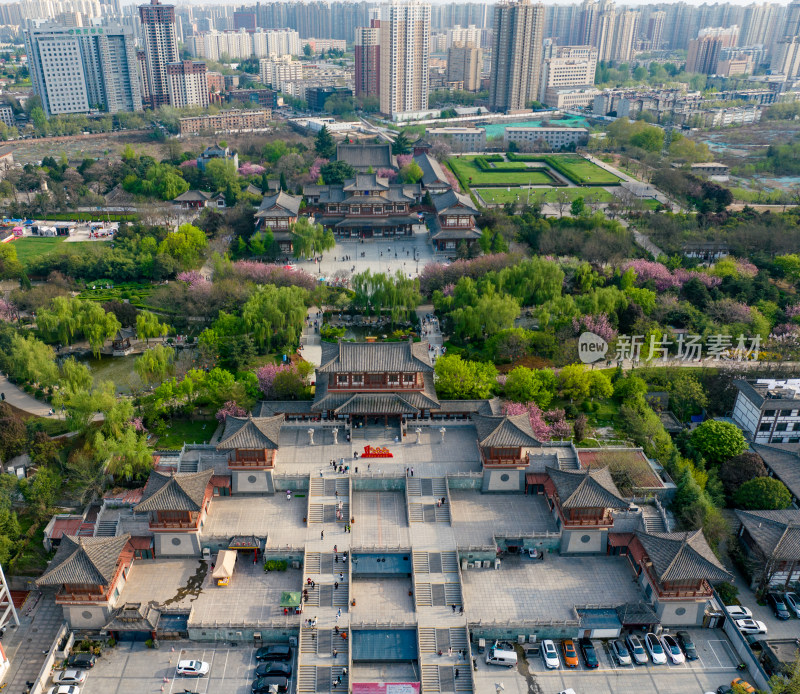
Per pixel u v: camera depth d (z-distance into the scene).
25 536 111.38
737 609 99.06
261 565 105.62
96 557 94.94
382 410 127.50
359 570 102.81
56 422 139.88
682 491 114.12
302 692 87.31
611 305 167.88
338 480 116.38
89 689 88.25
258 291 178.88
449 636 93.75
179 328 185.25
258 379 142.62
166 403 140.50
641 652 92.75
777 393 135.50
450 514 110.56
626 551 108.62
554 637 95.75
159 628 94.62
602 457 123.69
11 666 92.75
